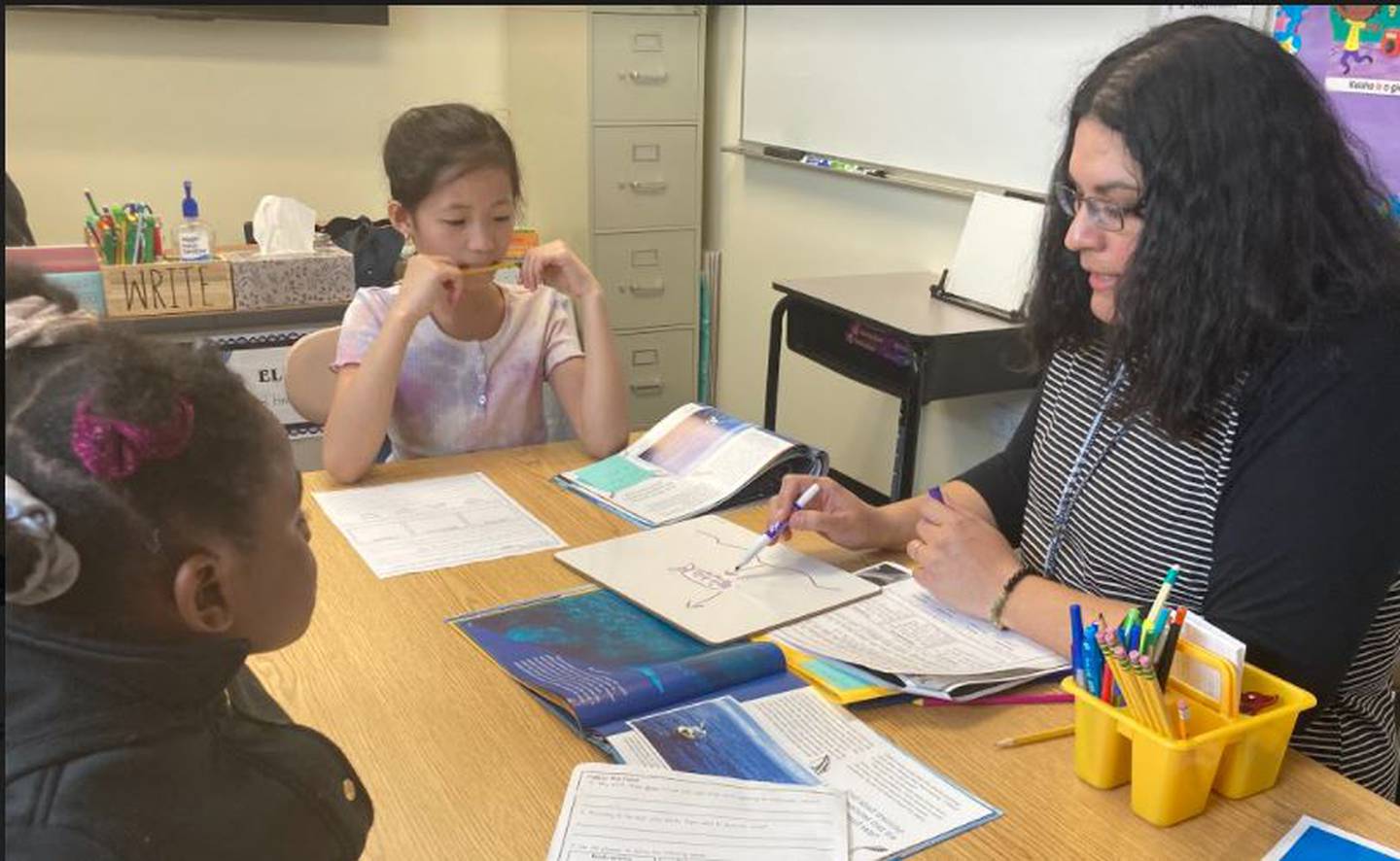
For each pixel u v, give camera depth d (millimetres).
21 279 546
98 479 485
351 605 1135
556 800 825
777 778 852
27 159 3430
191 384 530
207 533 530
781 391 3781
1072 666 940
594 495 1468
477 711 944
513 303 1753
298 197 3836
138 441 493
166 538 514
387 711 940
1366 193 1008
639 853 759
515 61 3961
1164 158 958
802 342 2963
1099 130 1003
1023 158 2721
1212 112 945
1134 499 1126
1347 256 981
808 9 3355
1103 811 833
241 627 573
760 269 3785
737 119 3770
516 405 1744
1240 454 1012
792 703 966
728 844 774
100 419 487
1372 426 940
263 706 669
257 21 3615
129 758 493
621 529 1362
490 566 1244
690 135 3730
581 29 3488
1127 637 848
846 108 3279
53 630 489
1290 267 966
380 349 1516
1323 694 963
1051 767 892
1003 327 2502
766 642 1043
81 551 492
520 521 1378
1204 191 952
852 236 3350
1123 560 1142
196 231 3059
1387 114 2043
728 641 1068
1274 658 947
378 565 1232
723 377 4090
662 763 862
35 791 469
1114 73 1013
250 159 3732
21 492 471
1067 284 1217
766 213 3709
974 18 2797
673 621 1106
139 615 522
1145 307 999
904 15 3004
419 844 772
